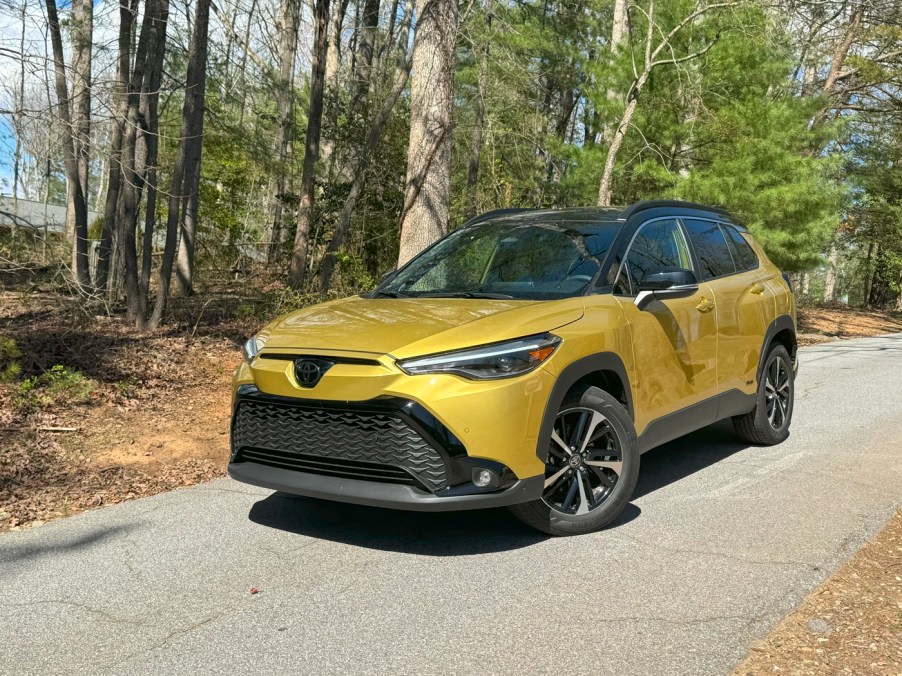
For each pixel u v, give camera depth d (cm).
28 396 747
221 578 379
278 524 456
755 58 1496
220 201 1925
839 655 290
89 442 667
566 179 1639
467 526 441
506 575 371
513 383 371
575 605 337
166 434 705
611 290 448
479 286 473
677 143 1557
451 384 364
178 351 1008
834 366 1142
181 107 1667
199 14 1147
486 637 310
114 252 1362
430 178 973
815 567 375
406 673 284
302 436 391
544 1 2720
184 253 1464
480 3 1823
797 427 694
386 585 363
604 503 427
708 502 480
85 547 430
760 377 595
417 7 974
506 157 2286
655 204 530
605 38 2636
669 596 345
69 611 347
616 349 427
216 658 299
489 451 366
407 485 371
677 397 486
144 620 335
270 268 2028
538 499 404
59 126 838
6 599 362
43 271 955
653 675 279
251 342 435
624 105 1527
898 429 676
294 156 2123
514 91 2152
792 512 458
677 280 442
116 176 1346
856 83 3012
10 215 859
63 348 941
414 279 508
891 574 365
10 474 581
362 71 1959
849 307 3183
